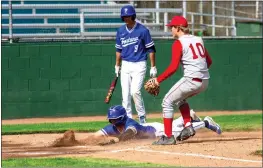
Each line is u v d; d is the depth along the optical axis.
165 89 46.03
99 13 49.31
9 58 43.97
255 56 48.22
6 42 43.94
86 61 45.16
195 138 30.20
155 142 27.56
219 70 47.66
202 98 47.34
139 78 32.38
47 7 48.81
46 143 29.47
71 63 45.00
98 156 24.50
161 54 45.97
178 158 23.95
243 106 48.19
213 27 50.53
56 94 44.81
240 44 47.97
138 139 28.64
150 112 46.00
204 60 27.39
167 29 49.31
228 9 49.91
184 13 49.31
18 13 48.72
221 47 47.66
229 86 47.88
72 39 45.03
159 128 28.73
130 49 32.34
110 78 45.44
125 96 32.75
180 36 27.53
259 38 48.28
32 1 49.59
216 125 29.00
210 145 27.56
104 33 47.78
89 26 48.44
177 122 28.58
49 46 44.62
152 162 22.84
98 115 45.44
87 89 45.25
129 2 50.59
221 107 47.78
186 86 27.25
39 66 44.56
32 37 46.22
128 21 32.19
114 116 28.23
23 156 24.80
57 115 44.88
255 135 32.03
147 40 32.38
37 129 35.78
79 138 30.91
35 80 44.47
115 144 27.92
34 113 44.53
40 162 22.75
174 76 46.00
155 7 50.16
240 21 53.75
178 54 27.06
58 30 47.81
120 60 33.66
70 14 49.06
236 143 28.42
